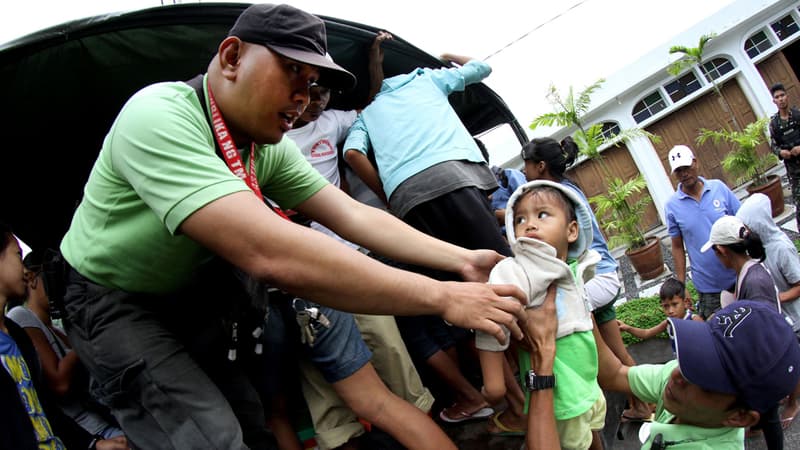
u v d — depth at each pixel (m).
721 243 3.36
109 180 1.33
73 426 2.28
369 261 1.22
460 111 3.79
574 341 1.57
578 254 1.71
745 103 11.57
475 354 2.66
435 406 2.54
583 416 1.57
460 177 2.27
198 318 1.53
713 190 4.68
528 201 1.63
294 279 1.15
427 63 3.09
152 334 1.45
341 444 1.91
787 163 6.39
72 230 1.52
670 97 11.69
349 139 2.62
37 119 2.18
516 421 1.99
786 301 3.71
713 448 1.71
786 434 3.27
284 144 1.69
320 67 1.28
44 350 2.36
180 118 1.25
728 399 1.57
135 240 1.35
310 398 1.95
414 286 1.27
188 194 1.14
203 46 2.29
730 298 4.09
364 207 1.74
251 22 1.29
